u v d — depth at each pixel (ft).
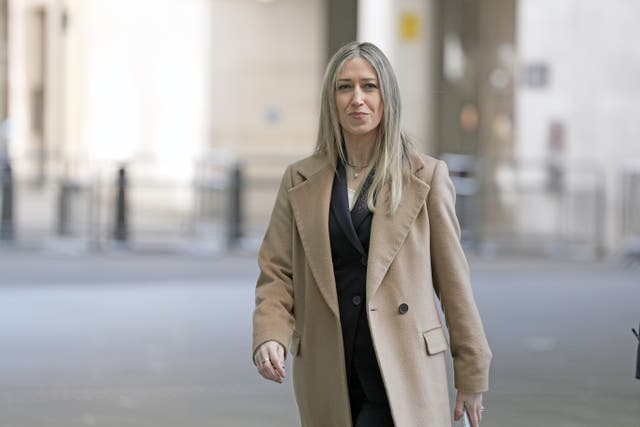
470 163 133.18
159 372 67.21
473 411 32.81
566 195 135.44
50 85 134.10
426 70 142.20
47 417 55.98
